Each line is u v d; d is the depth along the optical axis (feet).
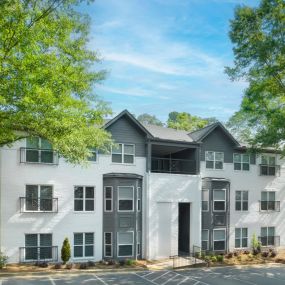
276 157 120.16
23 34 53.62
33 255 86.17
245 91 96.89
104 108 68.28
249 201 114.21
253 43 88.12
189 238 103.19
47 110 57.57
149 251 95.45
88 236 91.97
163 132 108.47
